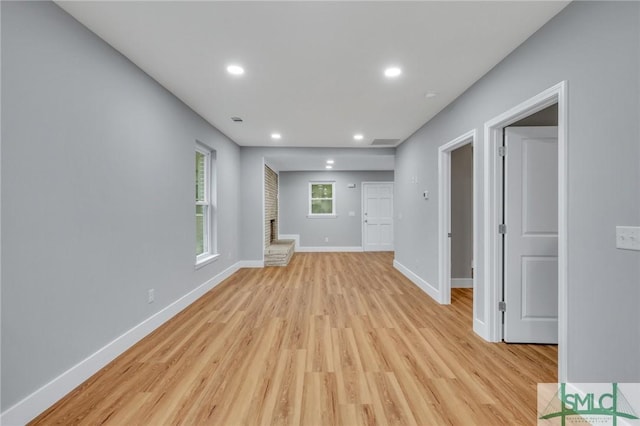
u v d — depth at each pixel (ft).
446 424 5.27
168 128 10.13
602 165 5.08
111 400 5.92
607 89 4.99
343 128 14.64
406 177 16.76
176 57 7.89
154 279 9.39
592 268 5.27
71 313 6.24
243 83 9.45
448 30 6.64
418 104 11.24
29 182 5.36
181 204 11.14
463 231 14.88
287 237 27.45
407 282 15.62
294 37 6.93
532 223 8.32
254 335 8.98
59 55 5.96
